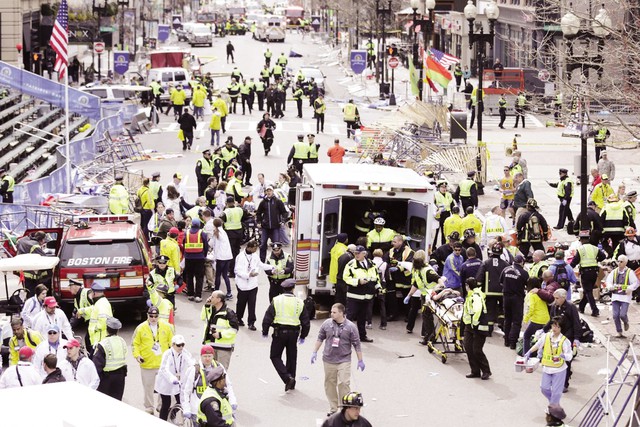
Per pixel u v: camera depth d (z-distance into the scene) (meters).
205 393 32.75
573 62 53.12
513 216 72.81
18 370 36.06
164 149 113.00
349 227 57.38
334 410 39.88
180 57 182.38
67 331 42.94
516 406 41.62
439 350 48.09
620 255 53.12
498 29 174.50
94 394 15.27
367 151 100.94
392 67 160.12
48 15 167.38
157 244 61.16
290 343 42.78
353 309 49.34
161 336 39.44
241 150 89.19
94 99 116.75
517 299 48.66
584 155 59.69
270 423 39.34
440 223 67.00
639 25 55.50
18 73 111.38
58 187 81.75
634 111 54.53
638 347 48.75
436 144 99.69
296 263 53.44
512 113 139.62
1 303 51.44
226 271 56.97
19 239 57.38
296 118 142.38
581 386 43.91
